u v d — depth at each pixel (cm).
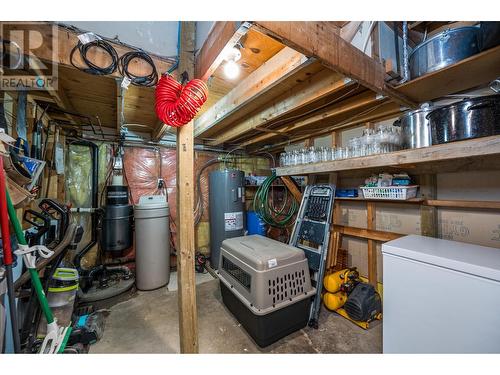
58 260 148
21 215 155
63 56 124
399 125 175
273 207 379
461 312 102
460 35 132
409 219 205
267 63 166
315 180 264
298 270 183
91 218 287
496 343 93
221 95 230
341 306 209
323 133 281
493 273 94
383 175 205
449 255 112
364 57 138
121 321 202
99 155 299
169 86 122
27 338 138
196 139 363
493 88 119
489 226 158
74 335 162
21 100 166
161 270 273
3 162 106
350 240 257
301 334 180
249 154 417
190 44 142
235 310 202
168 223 288
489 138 105
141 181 323
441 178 182
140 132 328
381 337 176
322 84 164
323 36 117
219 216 328
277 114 209
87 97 199
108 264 299
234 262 198
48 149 227
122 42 141
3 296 113
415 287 118
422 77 141
